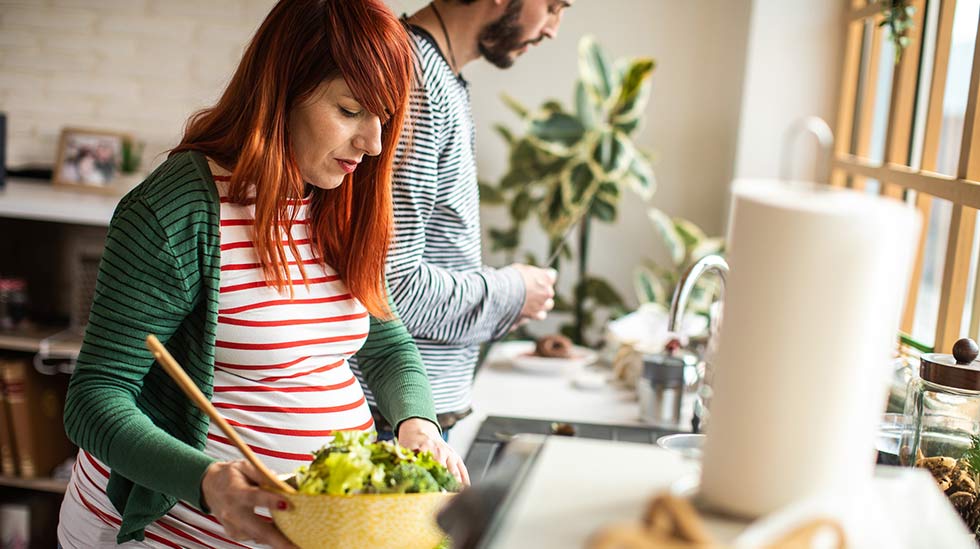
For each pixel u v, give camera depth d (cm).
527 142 352
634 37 373
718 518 64
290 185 133
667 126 377
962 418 127
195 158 130
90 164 350
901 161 238
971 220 175
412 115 160
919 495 73
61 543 147
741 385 64
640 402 213
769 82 320
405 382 148
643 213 383
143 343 125
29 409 323
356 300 144
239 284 131
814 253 61
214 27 356
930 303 301
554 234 351
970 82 172
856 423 63
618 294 385
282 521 103
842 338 62
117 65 360
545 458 75
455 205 177
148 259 124
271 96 129
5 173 353
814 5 315
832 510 63
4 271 347
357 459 105
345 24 129
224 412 134
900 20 213
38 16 360
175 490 112
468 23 174
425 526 102
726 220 366
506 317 185
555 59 377
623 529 56
